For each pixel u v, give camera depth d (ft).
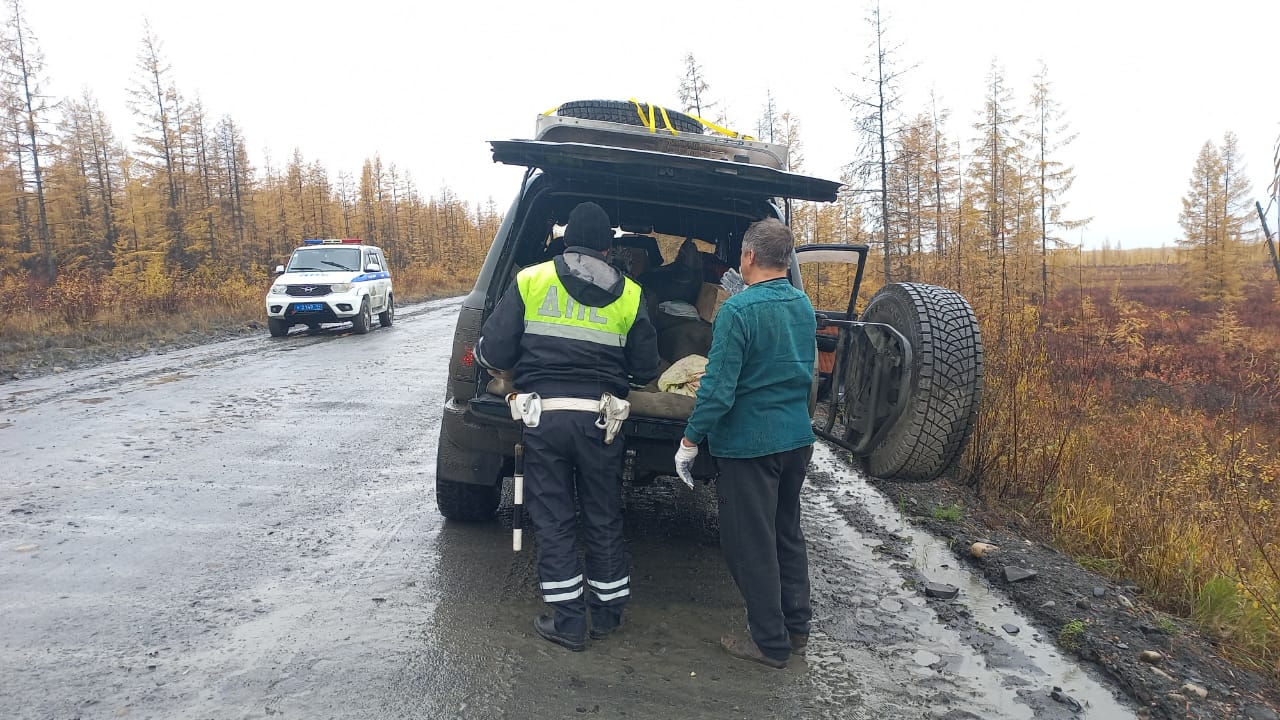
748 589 10.26
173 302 58.65
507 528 15.19
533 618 11.30
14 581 11.68
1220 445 23.16
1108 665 10.55
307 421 24.32
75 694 8.66
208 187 139.03
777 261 10.44
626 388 11.29
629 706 9.09
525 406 10.52
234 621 10.72
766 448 10.02
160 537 13.85
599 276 10.94
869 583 13.47
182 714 8.38
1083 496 17.51
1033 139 89.35
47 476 17.28
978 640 11.39
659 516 16.79
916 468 13.01
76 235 152.66
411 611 11.32
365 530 14.75
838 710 9.23
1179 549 14.61
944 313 12.81
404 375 34.55
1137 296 122.93
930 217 79.92
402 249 219.20
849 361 13.56
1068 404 25.17
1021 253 79.56
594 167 12.64
